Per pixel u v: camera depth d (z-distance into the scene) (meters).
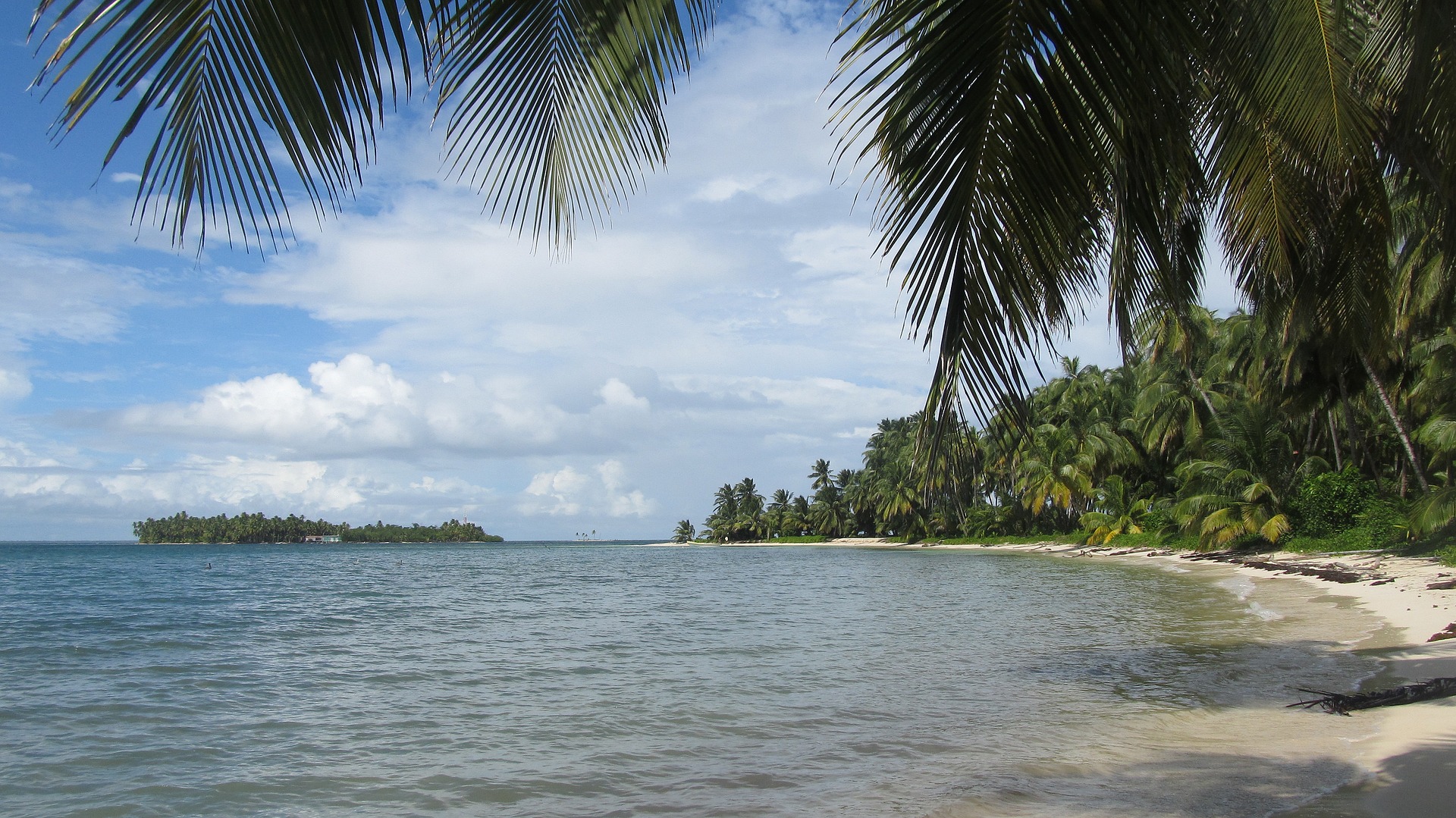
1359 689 8.66
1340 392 25.80
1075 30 2.60
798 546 126.56
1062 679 10.26
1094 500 57.28
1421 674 9.22
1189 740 7.06
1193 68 3.45
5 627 18.72
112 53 1.71
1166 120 2.73
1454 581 17.30
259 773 7.02
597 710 9.22
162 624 19.30
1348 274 5.78
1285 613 15.83
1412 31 4.83
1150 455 51.69
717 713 8.97
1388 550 26.36
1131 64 2.61
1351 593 18.22
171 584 37.59
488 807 6.12
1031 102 2.63
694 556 87.56
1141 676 10.18
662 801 6.13
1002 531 82.12
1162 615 16.97
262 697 10.23
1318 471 33.56
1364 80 5.02
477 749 7.68
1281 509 33.81
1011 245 2.70
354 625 18.66
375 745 7.87
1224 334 33.41
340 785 6.68
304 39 1.91
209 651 14.51
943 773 6.51
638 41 3.26
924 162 2.69
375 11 1.95
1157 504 48.94
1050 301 2.86
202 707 9.67
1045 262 2.72
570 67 3.12
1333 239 5.51
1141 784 5.93
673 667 12.05
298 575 46.28
